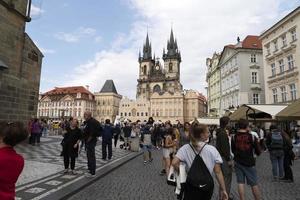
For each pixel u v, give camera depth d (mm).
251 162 6926
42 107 136375
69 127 11461
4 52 19359
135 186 9695
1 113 19062
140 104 142125
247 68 47188
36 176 10484
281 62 36812
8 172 2979
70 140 11258
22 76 21375
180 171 4344
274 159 11633
